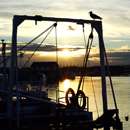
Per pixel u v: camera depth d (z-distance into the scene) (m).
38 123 10.45
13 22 9.73
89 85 102.31
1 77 16.17
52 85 103.00
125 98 50.50
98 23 10.91
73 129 8.87
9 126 8.80
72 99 11.73
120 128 9.54
